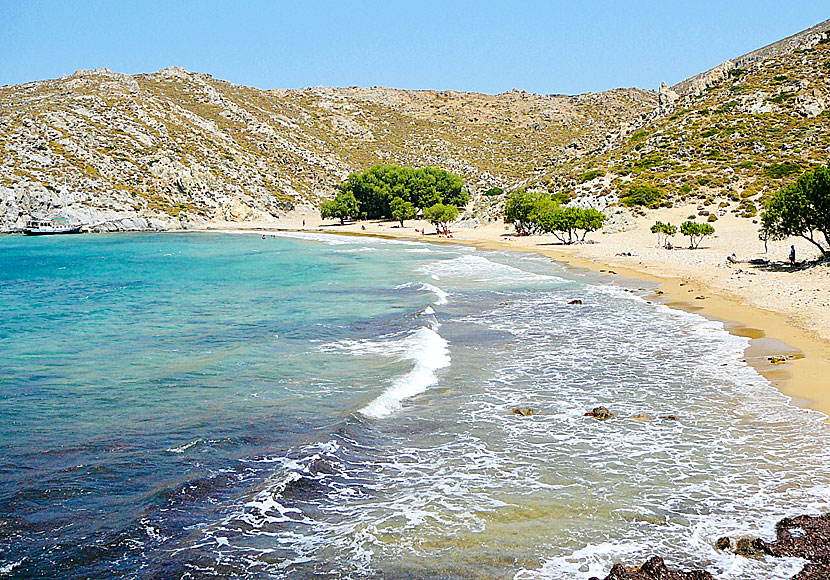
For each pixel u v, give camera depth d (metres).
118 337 29.44
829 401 18.03
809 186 40.56
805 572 10.18
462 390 20.23
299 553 11.25
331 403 19.23
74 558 11.20
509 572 10.52
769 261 46.91
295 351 25.81
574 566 10.64
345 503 13.06
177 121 162.12
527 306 34.34
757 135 110.38
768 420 16.86
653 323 29.14
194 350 26.58
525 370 22.28
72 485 14.02
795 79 130.00
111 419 18.22
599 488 13.41
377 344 26.62
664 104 146.50
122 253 77.69
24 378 22.56
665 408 18.08
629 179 99.56
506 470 14.43
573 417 17.66
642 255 57.56
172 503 13.12
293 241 95.00
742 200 83.75
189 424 17.69
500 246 75.38
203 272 56.16
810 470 13.88
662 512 12.32
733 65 152.75
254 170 151.88
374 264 59.25
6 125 132.12
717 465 14.30
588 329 28.36
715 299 34.28
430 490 13.55
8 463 15.20
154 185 130.50
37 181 116.75
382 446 15.91
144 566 10.95
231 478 14.27
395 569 10.70
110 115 148.88
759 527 11.66
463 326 29.67
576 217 72.94
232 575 10.64
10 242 96.69
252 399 19.77
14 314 36.06
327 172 165.12
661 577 10.02
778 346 23.89
